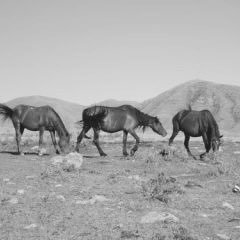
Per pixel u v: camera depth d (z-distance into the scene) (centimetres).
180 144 3444
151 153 2128
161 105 11831
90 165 1870
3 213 980
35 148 2745
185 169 1772
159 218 924
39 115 2302
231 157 2331
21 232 845
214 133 2241
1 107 2367
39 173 1602
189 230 855
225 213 1009
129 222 915
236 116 10862
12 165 1842
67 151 2342
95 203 1088
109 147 2989
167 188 1247
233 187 1320
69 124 7850
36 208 1034
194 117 2317
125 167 1822
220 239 807
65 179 1435
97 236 820
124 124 2238
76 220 930
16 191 1230
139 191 1243
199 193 1241
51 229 863
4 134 5069
